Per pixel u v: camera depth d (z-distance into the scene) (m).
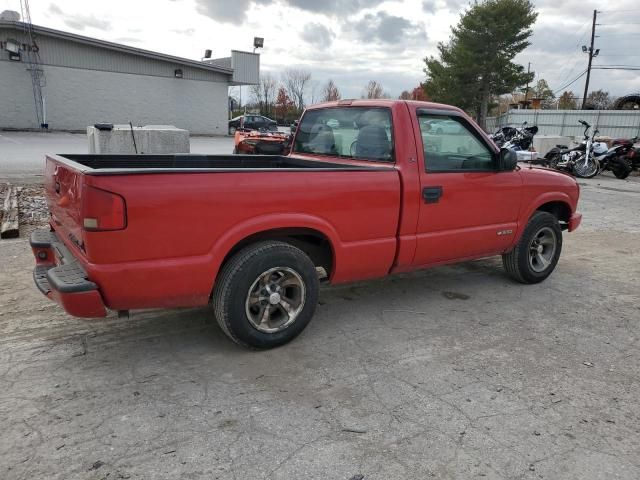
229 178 3.26
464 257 4.78
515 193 4.94
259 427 2.81
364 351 3.78
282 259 3.56
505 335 4.15
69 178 3.19
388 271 4.28
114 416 2.86
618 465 2.60
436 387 3.29
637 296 5.21
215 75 34.41
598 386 3.38
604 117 29.41
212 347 3.76
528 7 40.97
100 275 2.94
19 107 27.06
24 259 5.51
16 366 3.38
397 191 4.05
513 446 2.71
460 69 41.88
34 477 2.37
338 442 2.70
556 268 6.17
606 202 11.66
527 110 31.66
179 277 3.16
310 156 5.17
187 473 2.43
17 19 26.19
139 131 10.09
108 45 29.03
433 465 2.54
